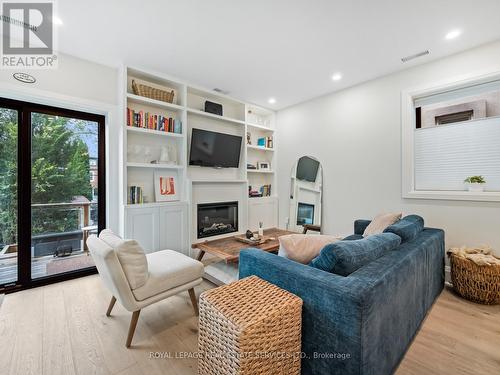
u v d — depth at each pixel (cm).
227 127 413
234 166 406
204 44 245
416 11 195
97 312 204
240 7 192
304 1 186
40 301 222
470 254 232
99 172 298
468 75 252
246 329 101
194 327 184
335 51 257
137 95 296
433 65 275
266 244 299
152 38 234
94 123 297
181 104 338
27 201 251
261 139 454
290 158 442
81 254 287
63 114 274
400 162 303
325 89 361
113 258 151
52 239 268
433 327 182
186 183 335
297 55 264
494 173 249
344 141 360
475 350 158
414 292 163
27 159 252
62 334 174
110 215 288
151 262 201
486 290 213
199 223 357
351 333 104
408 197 295
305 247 155
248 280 144
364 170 337
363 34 227
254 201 429
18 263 246
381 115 319
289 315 117
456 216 262
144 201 314
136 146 306
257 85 347
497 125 247
